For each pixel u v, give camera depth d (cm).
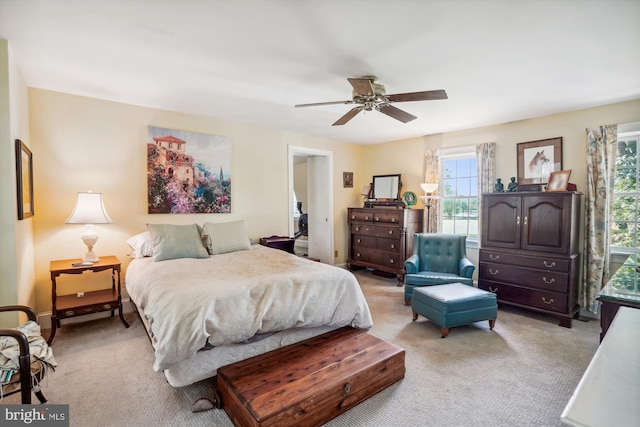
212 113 392
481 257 395
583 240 357
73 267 284
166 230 330
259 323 204
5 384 146
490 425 178
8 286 225
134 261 316
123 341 280
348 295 256
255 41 213
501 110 369
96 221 302
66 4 171
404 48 222
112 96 326
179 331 181
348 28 196
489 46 218
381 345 227
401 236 481
